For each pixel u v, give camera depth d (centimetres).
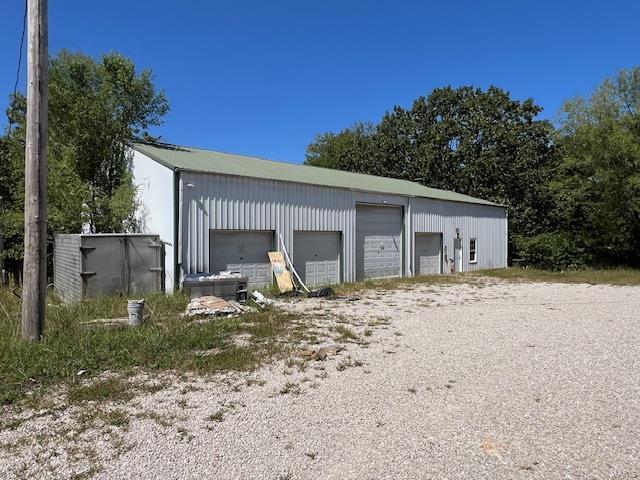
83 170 1543
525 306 1131
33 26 653
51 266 1572
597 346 704
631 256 2600
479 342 730
